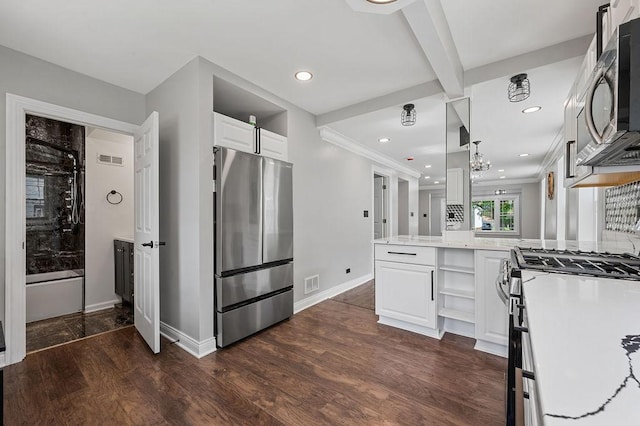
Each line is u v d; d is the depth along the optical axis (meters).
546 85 2.54
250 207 2.59
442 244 2.49
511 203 8.83
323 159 3.82
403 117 3.05
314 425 1.50
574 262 1.48
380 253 2.83
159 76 2.58
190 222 2.37
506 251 2.20
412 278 2.62
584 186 1.91
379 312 2.85
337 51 2.23
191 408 1.63
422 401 1.69
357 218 4.64
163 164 2.67
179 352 2.30
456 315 2.51
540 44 2.15
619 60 0.85
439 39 1.77
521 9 1.78
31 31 1.96
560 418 0.35
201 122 2.32
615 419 0.34
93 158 3.54
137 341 2.50
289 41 2.11
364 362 2.13
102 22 1.88
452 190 2.73
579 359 0.50
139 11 1.78
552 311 0.76
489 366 2.07
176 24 1.91
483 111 3.24
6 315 2.11
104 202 3.61
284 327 2.82
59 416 1.57
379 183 6.08
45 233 3.45
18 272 2.16
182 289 2.44
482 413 1.58
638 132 0.88
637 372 0.46
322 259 3.78
